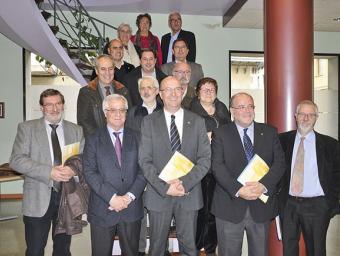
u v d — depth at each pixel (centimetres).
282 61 376
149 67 395
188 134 291
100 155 277
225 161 287
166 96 291
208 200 321
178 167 279
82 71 623
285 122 374
